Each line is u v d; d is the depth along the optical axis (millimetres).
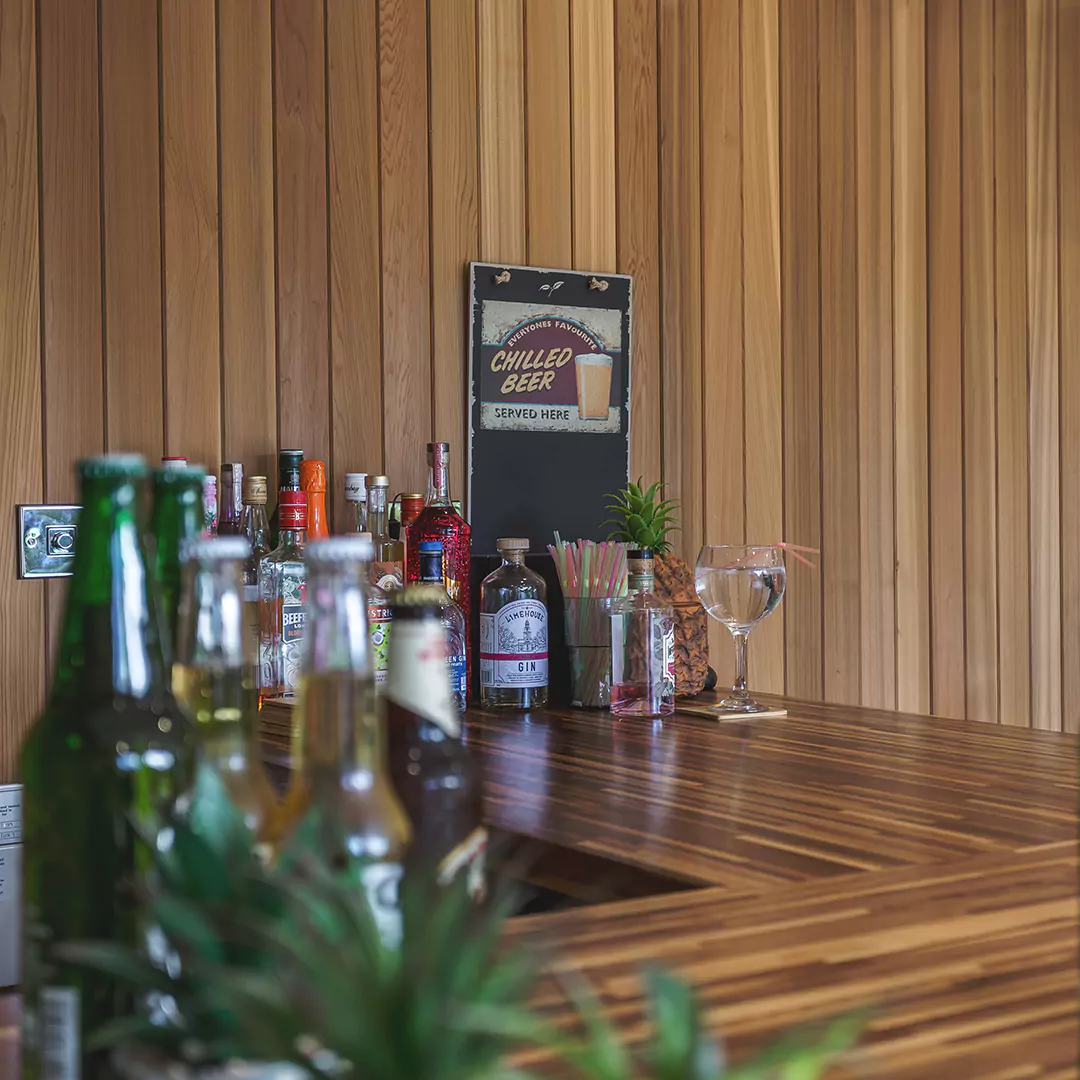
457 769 713
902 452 2844
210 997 443
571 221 2426
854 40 2779
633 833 1142
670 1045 381
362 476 2078
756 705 1955
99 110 2002
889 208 2832
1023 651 3027
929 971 727
